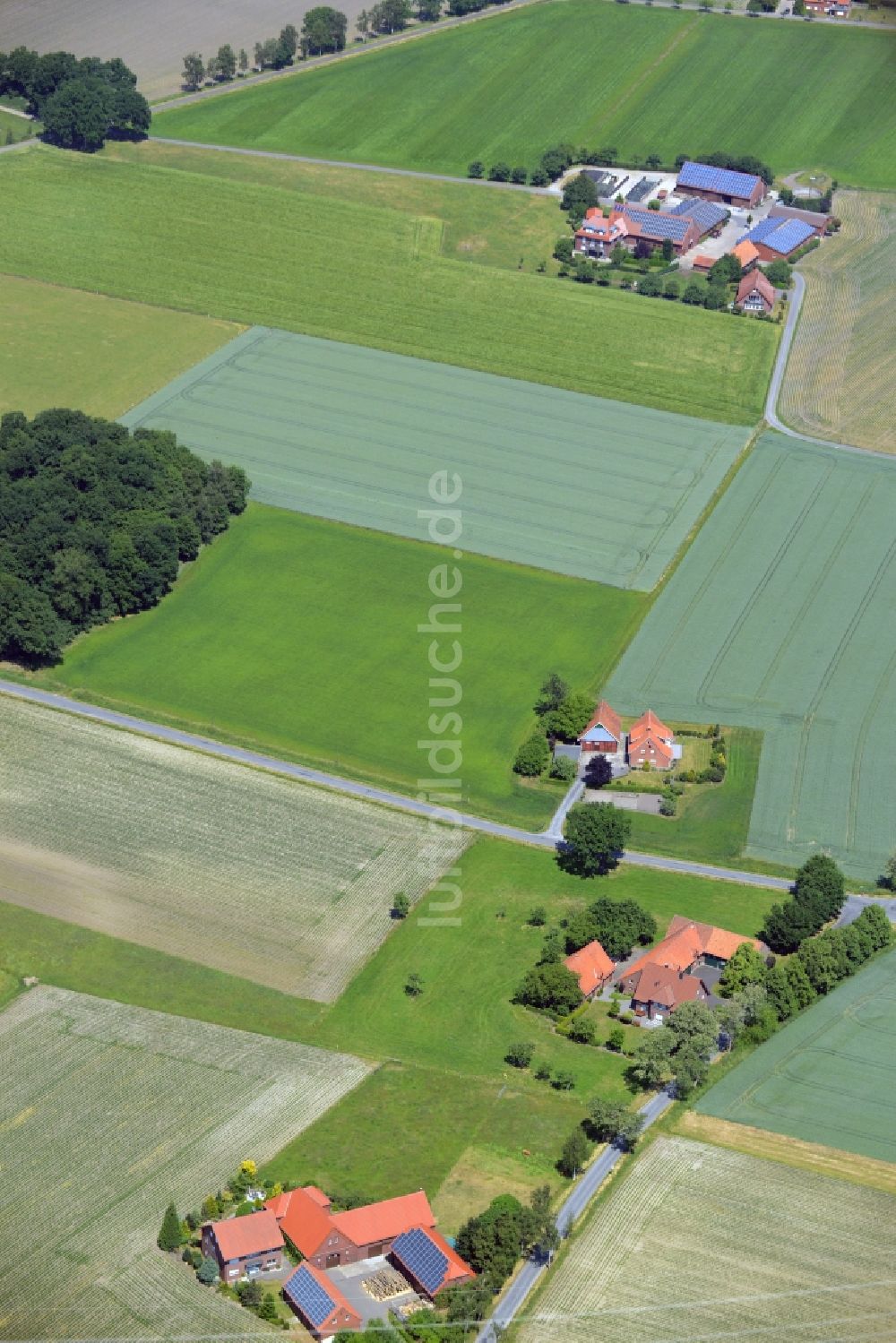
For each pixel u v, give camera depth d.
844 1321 194.88
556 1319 194.38
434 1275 195.75
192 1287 196.88
